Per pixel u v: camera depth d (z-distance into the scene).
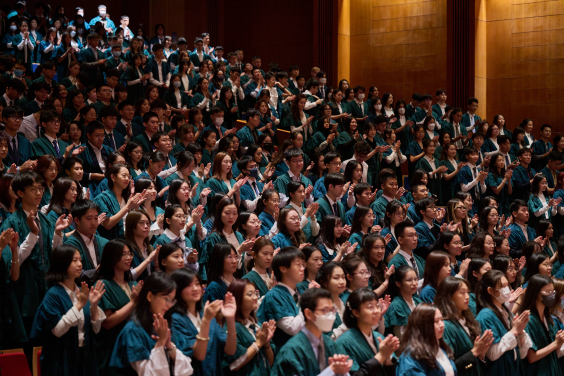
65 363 4.38
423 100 13.55
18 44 13.41
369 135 11.16
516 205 8.95
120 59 13.05
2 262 5.07
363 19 17.16
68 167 6.55
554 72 15.10
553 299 5.46
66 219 5.14
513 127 15.55
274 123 11.41
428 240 7.30
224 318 4.59
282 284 4.89
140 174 7.39
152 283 4.11
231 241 6.19
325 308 4.15
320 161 9.69
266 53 18.39
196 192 7.74
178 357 3.97
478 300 5.35
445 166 10.79
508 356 5.12
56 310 4.46
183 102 11.86
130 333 4.03
